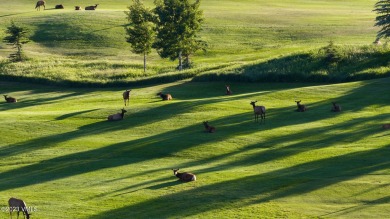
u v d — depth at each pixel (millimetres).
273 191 46125
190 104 79250
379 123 65562
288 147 58938
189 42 122188
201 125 69062
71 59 134375
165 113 75500
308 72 99625
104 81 109500
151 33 123562
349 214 40688
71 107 88062
